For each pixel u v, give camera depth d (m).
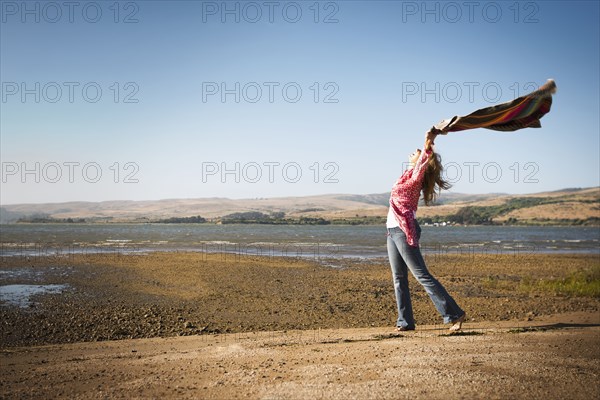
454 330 6.16
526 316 10.87
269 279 17.89
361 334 6.47
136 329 9.78
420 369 4.00
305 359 4.62
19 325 10.11
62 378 4.48
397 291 6.45
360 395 3.37
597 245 49.22
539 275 20.66
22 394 3.96
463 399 3.27
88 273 19.42
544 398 3.32
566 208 187.50
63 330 9.70
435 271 21.44
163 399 3.57
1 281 17.16
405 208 6.07
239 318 10.88
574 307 12.12
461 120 5.40
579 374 3.88
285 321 10.58
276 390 3.57
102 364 5.12
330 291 15.07
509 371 3.95
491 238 69.38
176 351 5.92
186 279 17.69
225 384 3.85
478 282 17.53
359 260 27.11
